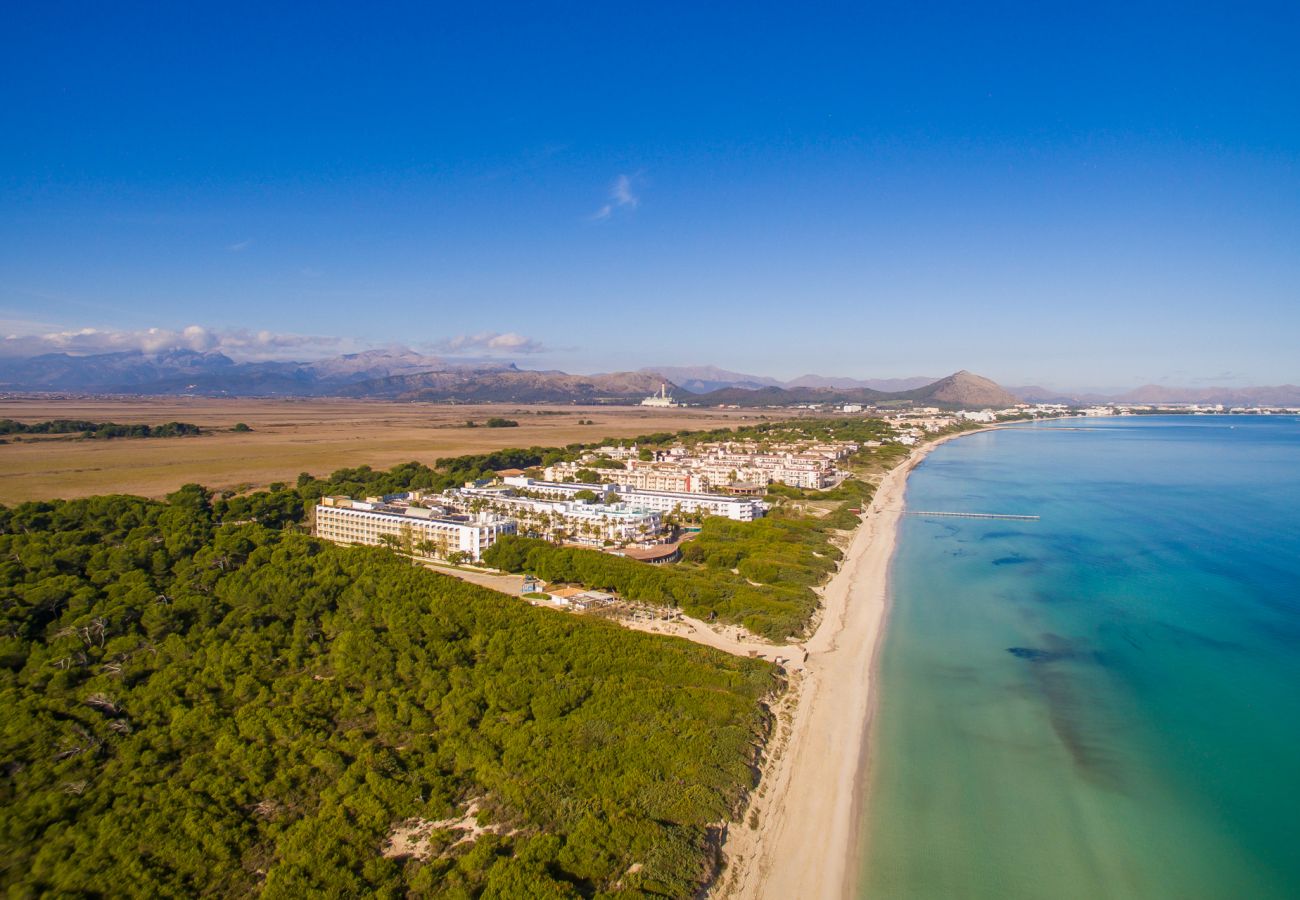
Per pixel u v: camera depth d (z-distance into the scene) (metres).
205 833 89.25
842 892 87.44
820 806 103.94
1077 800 106.62
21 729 107.00
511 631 149.75
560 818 94.94
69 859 84.25
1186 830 100.25
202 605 153.62
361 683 131.00
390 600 162.00
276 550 190.12
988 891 88.31
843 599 197.75
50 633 140.38
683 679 134.25
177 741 109.75
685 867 87.38
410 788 98.62
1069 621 180.38
